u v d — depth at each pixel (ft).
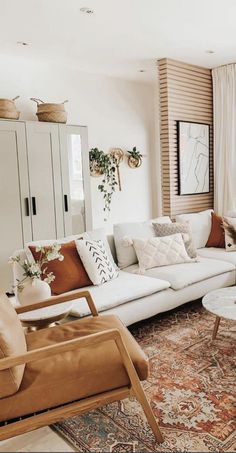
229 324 9.83
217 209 17.52
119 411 6.36
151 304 9.35
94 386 5.40
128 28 11.71
